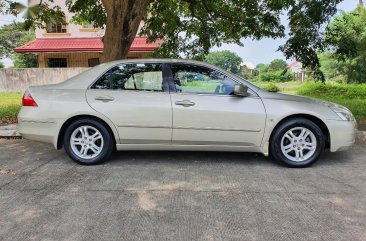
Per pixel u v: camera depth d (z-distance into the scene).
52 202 4.36
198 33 13.27
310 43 10.38
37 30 27.12
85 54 27.11
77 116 5.82
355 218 3.87
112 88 5.88
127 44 9.23
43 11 12.38
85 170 5.65
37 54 27.08
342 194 4.58
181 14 13.19
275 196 4.51
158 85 5.82
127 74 5.90
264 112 5.67
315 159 5.75
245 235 3.51
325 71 28.22
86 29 27.30
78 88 5.89
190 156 6.43
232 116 5.66
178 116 5.68
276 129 5.72
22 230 3.64
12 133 8.16
